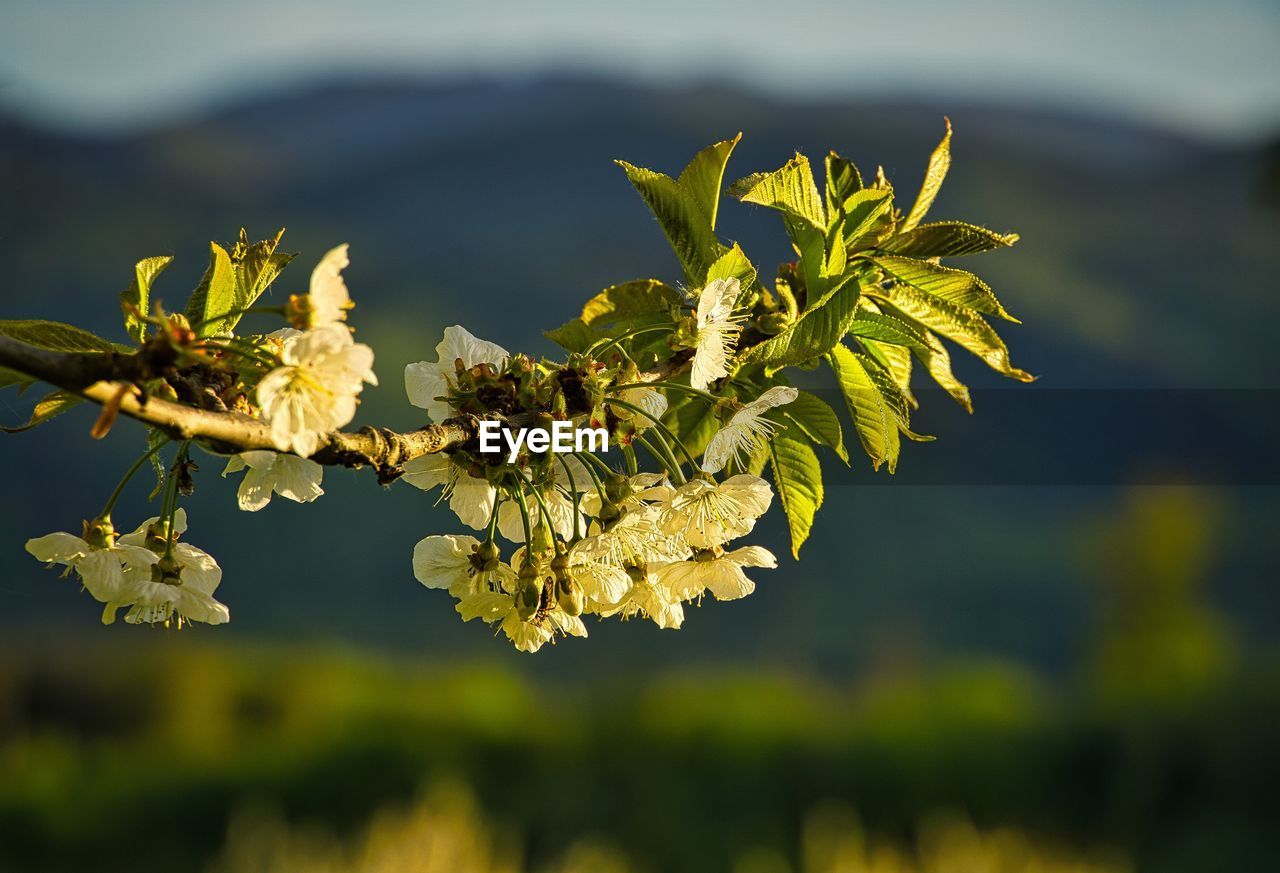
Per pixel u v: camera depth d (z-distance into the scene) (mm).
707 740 11992
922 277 1607
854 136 85188
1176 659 15211
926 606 29000
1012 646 27844
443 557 1479
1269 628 24609
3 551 30594
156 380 1034
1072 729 11523
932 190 1675
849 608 28938
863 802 11125
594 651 20250
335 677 14328
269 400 1028
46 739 12992
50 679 13789
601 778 11773
